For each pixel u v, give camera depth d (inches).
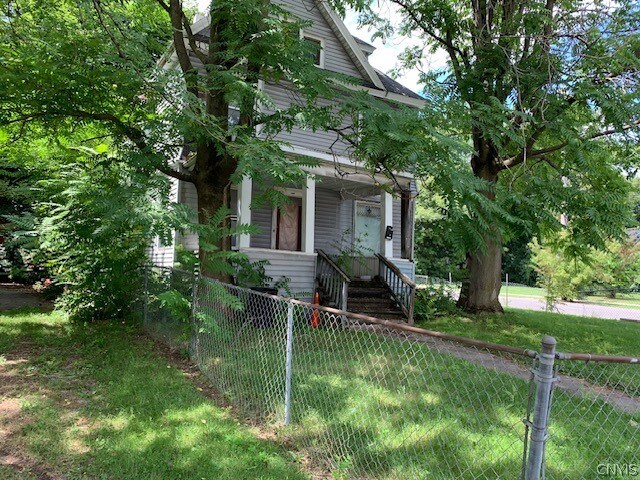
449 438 140.8
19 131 283.9
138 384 180.9
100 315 324.5
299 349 195.9
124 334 274.5
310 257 420.2
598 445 145.7
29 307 373.7
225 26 255.6
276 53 232.2
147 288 285.3
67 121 274.2
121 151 282.0
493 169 418.0
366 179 421.4
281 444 136.9
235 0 221.3
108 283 300.2
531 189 217.0
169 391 174.4
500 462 126.6
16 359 213.3
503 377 203.9
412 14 433.4
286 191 527.5
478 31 359.3
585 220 231.5
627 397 199.6
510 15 351.6
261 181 223.0
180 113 211.6
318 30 477.7
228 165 283.3
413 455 129.2
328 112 267.9
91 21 227.0
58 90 231.6
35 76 213.6
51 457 121.0
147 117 264.8
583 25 333.1
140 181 215.8
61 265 321.4
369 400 168.6
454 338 97.3
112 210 195.3
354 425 146.6
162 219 191.8
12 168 415.8
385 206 475.2
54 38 211.0
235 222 427.5
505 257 1581.0
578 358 83.3
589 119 352.5
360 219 573.3
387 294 444.1
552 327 430.9
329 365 202.8
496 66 337.7
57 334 270.2
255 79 270.2
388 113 195.3
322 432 141.7
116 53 206.8
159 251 463.2
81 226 276.7
